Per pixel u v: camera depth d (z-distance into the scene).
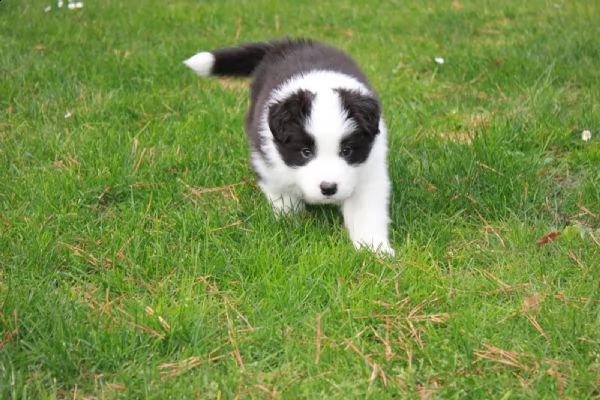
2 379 1.53
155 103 2.28
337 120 1.74
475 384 1.53
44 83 2.36
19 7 2.95
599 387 1.52
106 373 1.55
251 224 1.84
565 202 1.91
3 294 1.66
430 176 1.97
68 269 1.76
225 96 2.31
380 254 1.76
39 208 1.86
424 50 2.63
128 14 2.99
